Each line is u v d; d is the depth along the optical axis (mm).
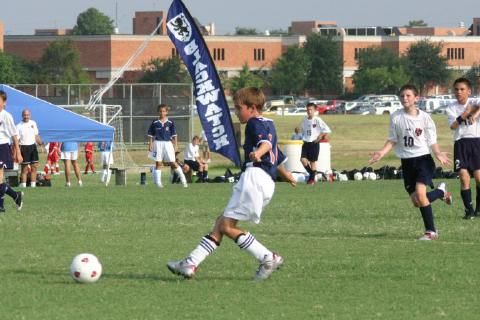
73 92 134000
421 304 22031
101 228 37938
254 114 24969
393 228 37531
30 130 68625
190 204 49781
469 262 28172
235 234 24859
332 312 21188
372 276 25719
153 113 127188
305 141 69750
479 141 40688
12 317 20734
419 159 33781
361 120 192875
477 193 41438
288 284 24594
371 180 75688
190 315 20922
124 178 75500
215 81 60094
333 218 41844
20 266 27812
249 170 24703
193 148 76625
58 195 56812
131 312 21266
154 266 27719
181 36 59906
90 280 24719
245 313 21094
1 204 45250
